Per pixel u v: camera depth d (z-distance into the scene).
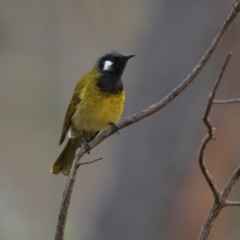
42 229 15.29
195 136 11.36
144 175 11.63
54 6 18.61
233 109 11.54
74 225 15.48
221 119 11.52
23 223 15.03
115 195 11.89
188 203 11.25
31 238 14.73
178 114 11.52
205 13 11.91
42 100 18.44
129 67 15.99
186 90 11.54
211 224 6.19
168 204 11.34
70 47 18.73
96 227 12.11
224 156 11.51
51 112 18.27
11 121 18.19
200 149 5.97
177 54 12.00
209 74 11.50
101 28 18.84
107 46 18.75
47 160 17.66
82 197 17.22
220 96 11.46
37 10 18.52
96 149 17.84
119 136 12.44
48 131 18.08
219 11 11.80
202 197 11.20
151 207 11.45
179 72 11.89
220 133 11.51
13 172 17.39
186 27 12.03
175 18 12.23
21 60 18.81
